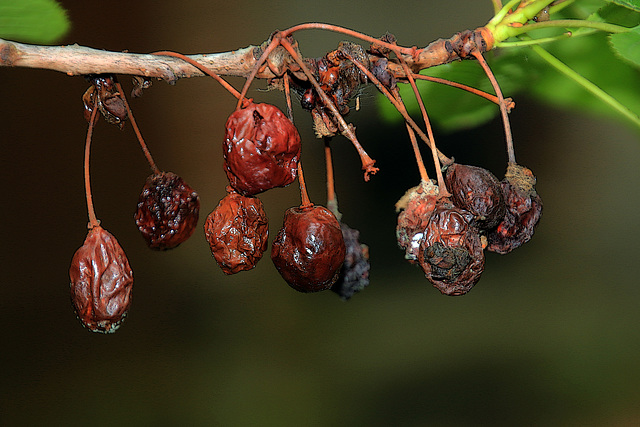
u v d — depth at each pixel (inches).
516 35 13.5
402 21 18.7
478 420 21.3
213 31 18.7
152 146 21.5
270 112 13.1
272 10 18.9
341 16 18.9
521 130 21.5
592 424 20.9
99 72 13.4
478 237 13.3
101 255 13.6
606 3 14.2
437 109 14.7
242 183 13.2
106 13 18.0
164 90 21.0
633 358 21.9
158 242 14.1
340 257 13.5
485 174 13.3
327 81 13.4
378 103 14.8
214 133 21.3
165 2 18.5
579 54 14.3
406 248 13.4
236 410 21.7
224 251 13.8
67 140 21.8
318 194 21.9
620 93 14.3
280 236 13.5
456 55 13.5
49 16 13.8
